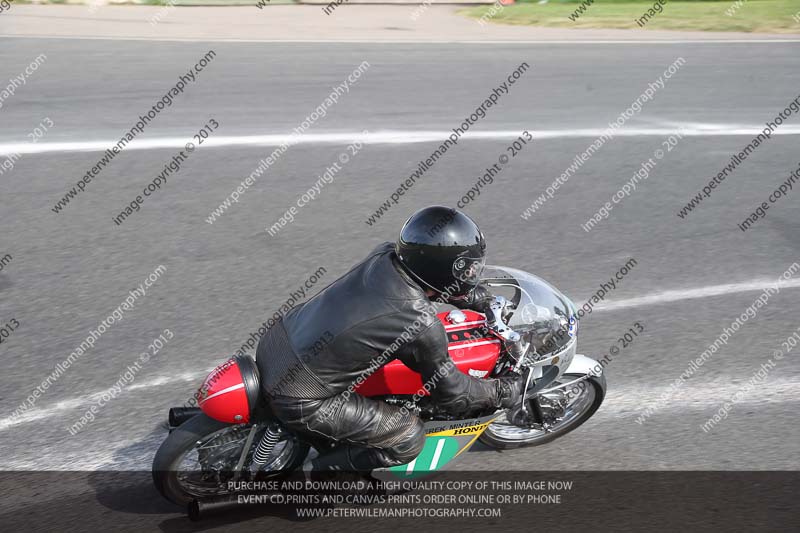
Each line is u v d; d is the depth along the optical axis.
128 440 8.35
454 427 7.44
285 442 7.46
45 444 8.26
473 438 7.60
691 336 10.41
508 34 30.20
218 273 12.01
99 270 12.03
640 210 14.59
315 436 6.88
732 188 15.74
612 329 10.56
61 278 11.77
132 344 10.10
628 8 35.25
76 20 30.09
